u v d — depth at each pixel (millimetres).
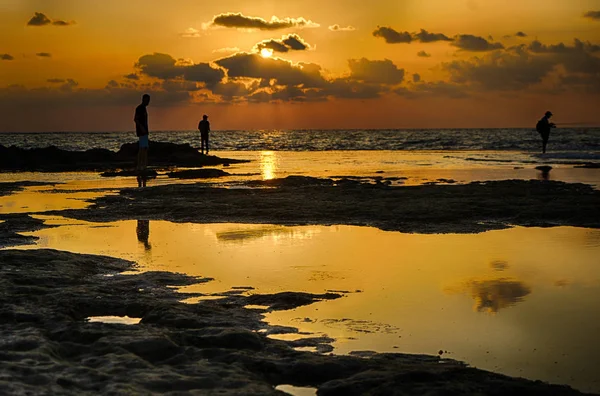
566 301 8203
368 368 5910
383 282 9242
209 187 21531
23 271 9211
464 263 10359
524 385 5461
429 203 16625
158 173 29594
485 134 123562
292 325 7383
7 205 17812
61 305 7574
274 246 11852
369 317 7648
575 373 5961
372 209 15781
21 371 5395
